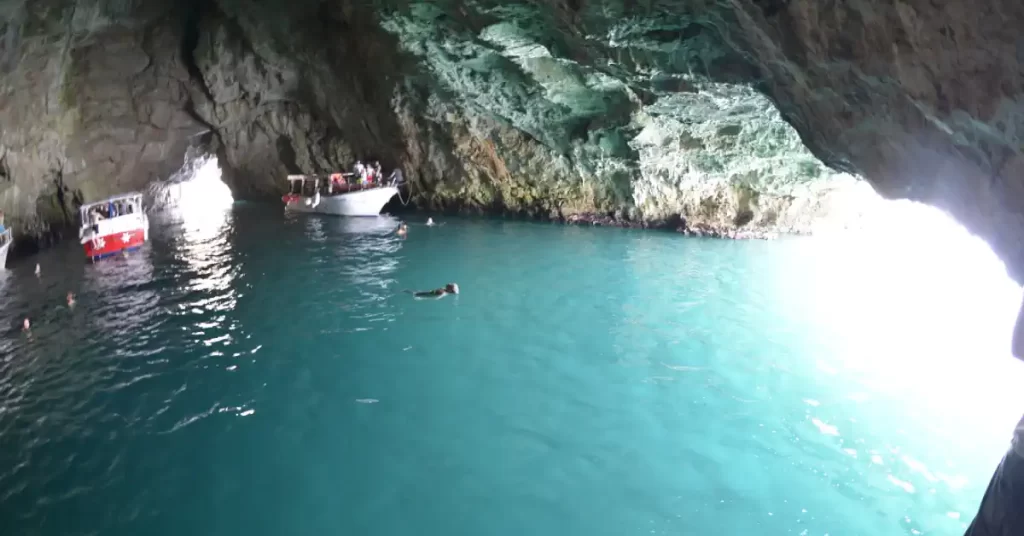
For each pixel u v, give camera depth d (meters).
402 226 18.69
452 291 11.95
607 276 13.45
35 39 13.91
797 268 14.41
